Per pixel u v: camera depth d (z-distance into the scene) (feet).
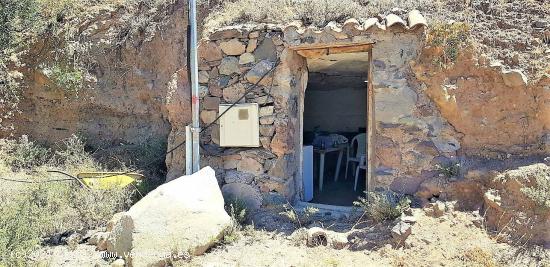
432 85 16.30
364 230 15.24
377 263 13.53
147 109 27.40
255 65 18.31
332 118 30.42
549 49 16.35
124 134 27.66
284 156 17.97
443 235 14.21
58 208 18.12
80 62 28.09
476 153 16.06
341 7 18.61
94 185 19.31
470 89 16.07
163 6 28.12
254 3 20.44
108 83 27.99
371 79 17.39
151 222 14.35
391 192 16.51
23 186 21.12
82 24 28.89
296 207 18.31
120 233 14.75
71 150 25.77
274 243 15.31
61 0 29.45
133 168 23.38
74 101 28.04
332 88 29.91
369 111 17.70
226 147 18.74
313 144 25.91
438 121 16.42
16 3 26.96
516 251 13.23
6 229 14.19
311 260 13.96
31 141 27.99
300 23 18.47
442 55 16.21
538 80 15.26
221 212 15.64
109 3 29.71
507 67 16.08
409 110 16.53
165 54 27.14
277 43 18.01
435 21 16.65
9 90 27.99
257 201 17.93
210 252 14.60
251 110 18.06
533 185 14.08
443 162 16.12
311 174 21.89
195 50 17.71
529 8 18.28
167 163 20.20
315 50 18.19
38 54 28.43
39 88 28.30
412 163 16.46
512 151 15.56
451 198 15.58
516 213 13.96
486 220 14.52
